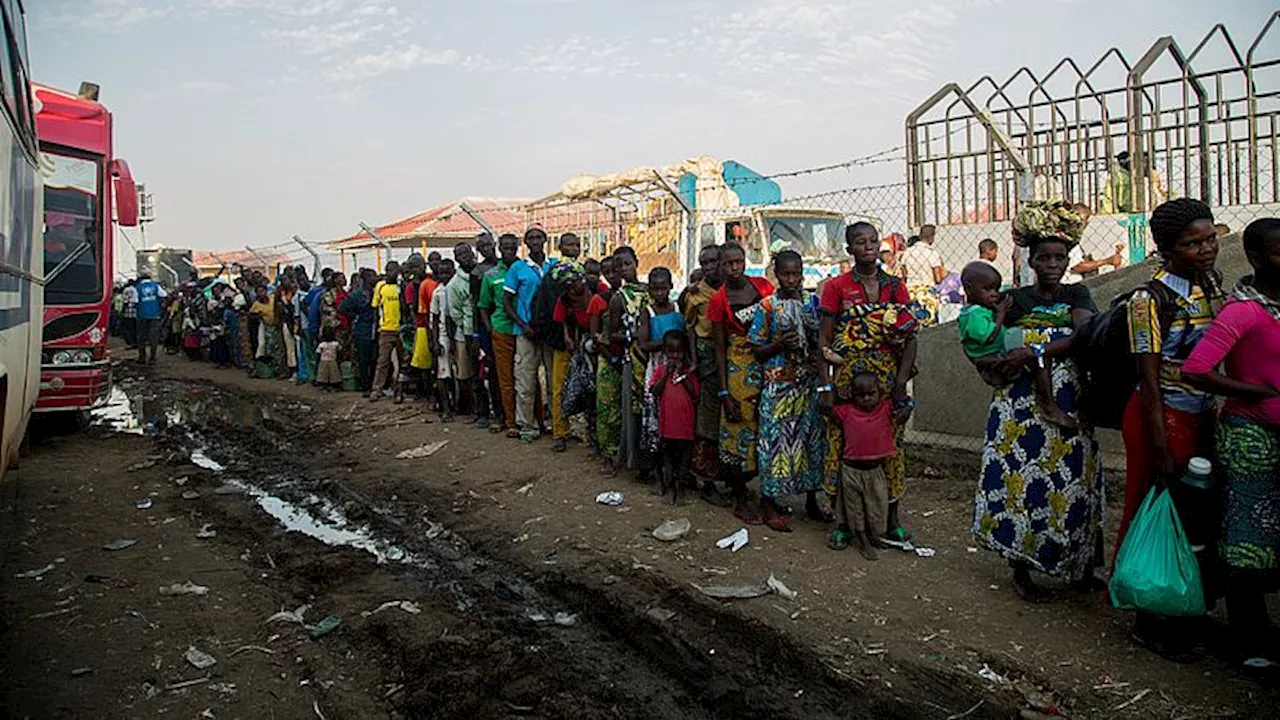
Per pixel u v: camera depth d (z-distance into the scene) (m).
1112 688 3.37
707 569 4.79
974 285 4.21
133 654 3.99
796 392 5.27
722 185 12.95
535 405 8.62
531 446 8.17
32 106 5.29
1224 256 5.21
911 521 5.54
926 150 10.59
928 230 9.88
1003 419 4.20
